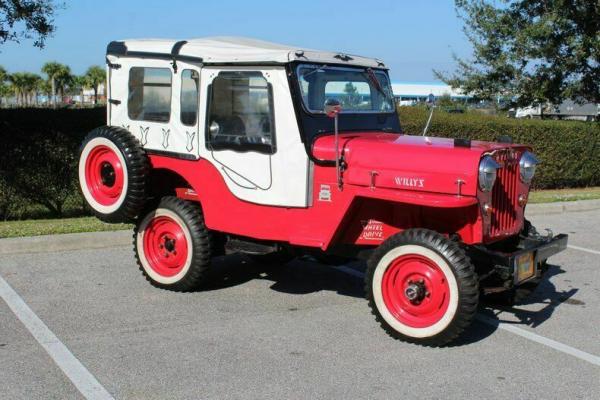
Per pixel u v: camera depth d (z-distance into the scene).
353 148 5.27
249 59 5.52
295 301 6.12
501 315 5.88
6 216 10.09
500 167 4.96
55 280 6.59
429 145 5.21
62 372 4.41
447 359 4.78
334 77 5.80
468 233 5.15
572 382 4.43
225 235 6.32
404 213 5.39
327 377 4.41
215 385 4.25
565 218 11.11
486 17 15.53
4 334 5.09
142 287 6.44
